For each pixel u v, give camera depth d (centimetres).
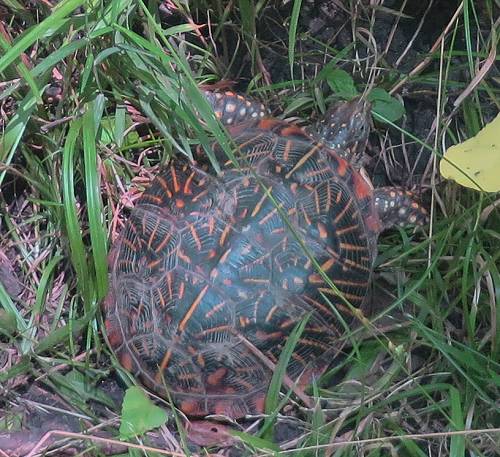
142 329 59
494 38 62
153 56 59
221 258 57
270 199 58
